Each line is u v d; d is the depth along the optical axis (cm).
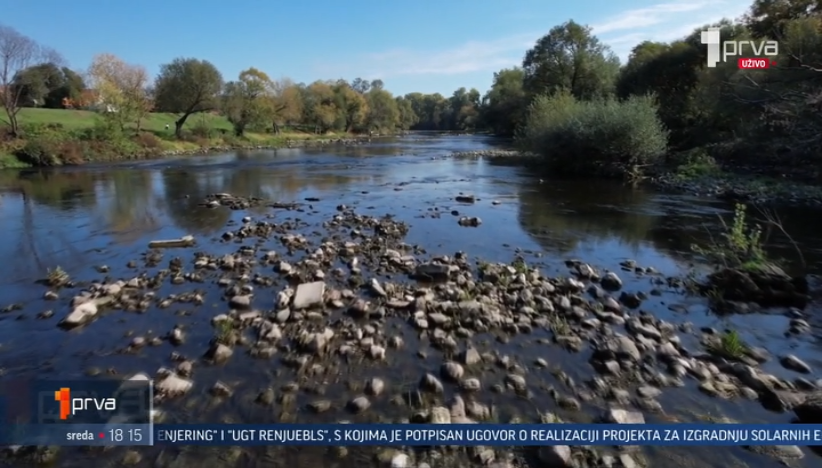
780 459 400
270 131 8100
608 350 575
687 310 740
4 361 565
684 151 2856
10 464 400
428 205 1711
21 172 2909
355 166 3359
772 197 1748
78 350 593
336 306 717
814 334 652
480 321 670
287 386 508
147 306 734
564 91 4284
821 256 1032
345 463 397
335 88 11069
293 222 1393
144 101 4909
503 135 8706
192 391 501
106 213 1574
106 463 400
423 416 454
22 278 893
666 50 4006
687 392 503
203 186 2286
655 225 1385
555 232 1295
